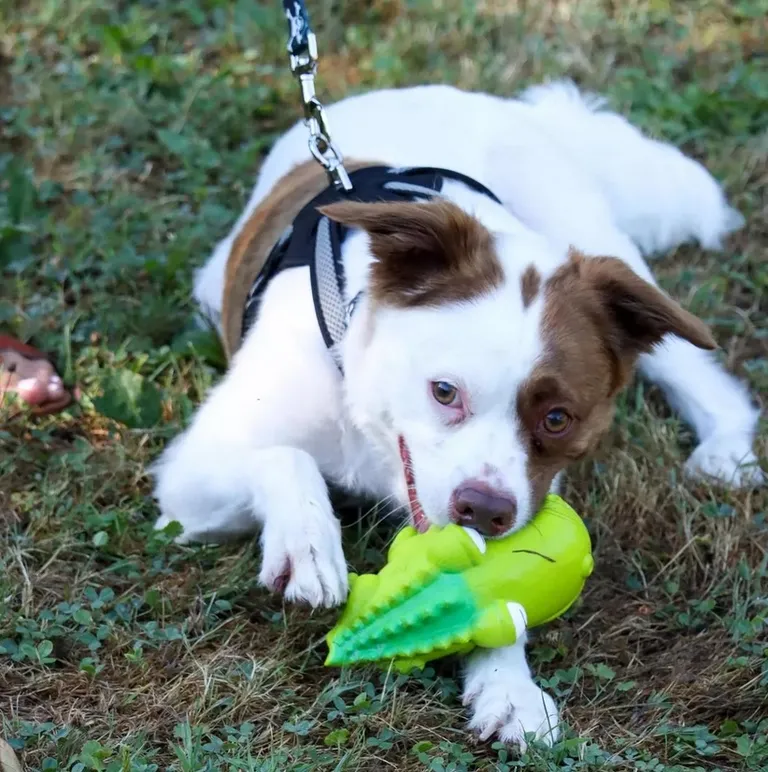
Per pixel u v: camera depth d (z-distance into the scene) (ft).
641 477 18.99
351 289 16.29
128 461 18.70
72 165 25.34
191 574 16.60
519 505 14.39
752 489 19.16
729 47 30.63
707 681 15.37
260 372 16.94
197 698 14.51
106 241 22.76
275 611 16.21
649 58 30.17
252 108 27.45
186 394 20.20
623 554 17.94
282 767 13.28
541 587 14.26
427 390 14.85
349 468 17.21
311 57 18.47
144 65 28.04
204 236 23.30
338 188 17.76
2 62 28.53
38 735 13.65
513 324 14.61
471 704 14.70
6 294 21.91
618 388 16.01
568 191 21.70
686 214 24.54
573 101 25.05
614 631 16.47
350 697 14.76
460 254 15.21
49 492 17.70
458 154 21.33
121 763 13.05
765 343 22.66
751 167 26.53
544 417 14.75
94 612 15.80
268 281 17.76
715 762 14.23
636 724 14.80
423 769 13.69
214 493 16.75
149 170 25.41
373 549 17.35
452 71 29.12
